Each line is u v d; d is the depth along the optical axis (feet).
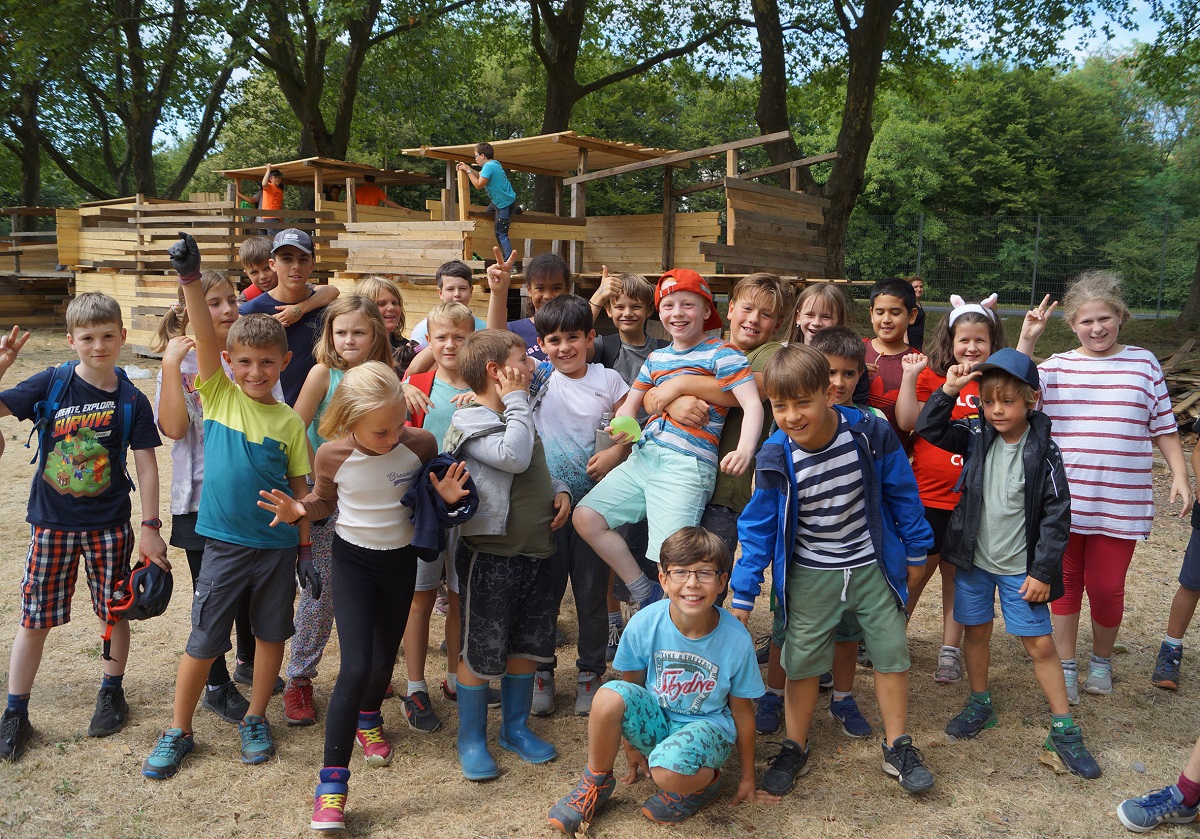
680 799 9.30
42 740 10.89
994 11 63.93
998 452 11.02
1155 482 25.45
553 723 11.74
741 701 9.55
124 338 11.09
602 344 13.83
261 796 9.84
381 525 9.68
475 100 86.94
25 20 56.44
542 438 12.24
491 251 33.17
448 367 12.15
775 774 10.12
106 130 82.79
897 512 10.30
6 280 53.42
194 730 11.28
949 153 119.24
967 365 11.05
